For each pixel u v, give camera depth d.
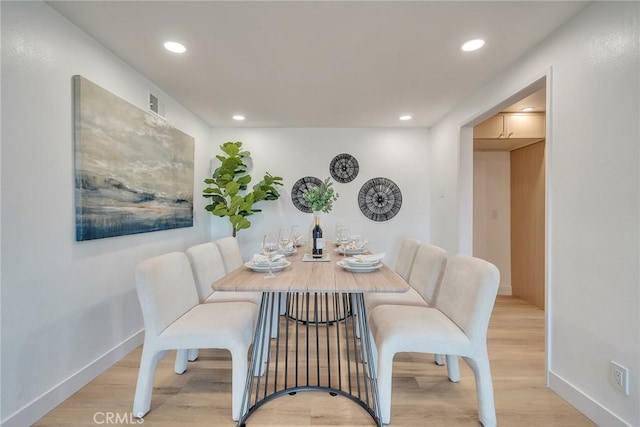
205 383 1.92
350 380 1.89
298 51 2.13
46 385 1.65
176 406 1.69
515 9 1.67
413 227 4.18
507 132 3.32
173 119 3.07
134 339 2.40
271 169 4.18
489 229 4.10
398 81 2.63
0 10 1.42
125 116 2.25
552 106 1.88
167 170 2.87
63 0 1.61
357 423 1.56
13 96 1.48
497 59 2.24
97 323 2.03
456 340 1.50
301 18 1.76
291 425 1.54
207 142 3.99
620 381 1.43
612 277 1.48
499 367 2.13
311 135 4.17
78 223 1.85
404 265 2.55
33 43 1.58
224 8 1.67
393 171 4.18
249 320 1.80
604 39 1.53
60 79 1.74
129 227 2.30
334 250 2.75
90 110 1.90
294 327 2.88
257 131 4.17
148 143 2.55
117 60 2.21
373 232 4.18
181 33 1.92
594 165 1.58
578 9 1.66
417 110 3.41
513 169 3.99
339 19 1.77
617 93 1.46
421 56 2.19
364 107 3.31
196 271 2.10
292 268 1.91
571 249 1.72
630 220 1.40
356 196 4.18
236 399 1.56
